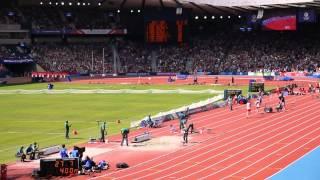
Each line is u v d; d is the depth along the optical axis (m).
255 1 120.75
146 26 138.88
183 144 48.00
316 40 140.25
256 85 91.25
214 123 59.59
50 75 125.81
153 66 139.38
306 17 124.06
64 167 37.28
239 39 146.38
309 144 46.69
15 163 41.50
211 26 152.38
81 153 39.97
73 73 132.12
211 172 37.56
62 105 79.62
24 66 132.25
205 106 70.44
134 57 141.62
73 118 66.38
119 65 138.75
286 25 126.44
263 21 129.88
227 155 43.03
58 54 137.25
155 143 48.72
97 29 142.00
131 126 58.44
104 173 37.66
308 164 39.28
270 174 36.75
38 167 39.78
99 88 106.56
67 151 42.91
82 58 137.88
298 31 142.88
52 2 134.12
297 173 36.75
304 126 56.22
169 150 45.47
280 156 42.25
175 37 138.75
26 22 137.75
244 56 139.62
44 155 43.62
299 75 124.56
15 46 134.25
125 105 79.00
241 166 39.22
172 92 97.50
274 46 141.25
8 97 91.75
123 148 46.53
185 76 127.19
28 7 140.75
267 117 63.19
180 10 133.25
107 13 145.25
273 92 90.38
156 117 61.44
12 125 61.25
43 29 138.62
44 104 81.12
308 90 91.25
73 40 145.38
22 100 86.88
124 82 119.88
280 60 135.50
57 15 142.50
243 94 89.19
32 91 101.81
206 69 137.12
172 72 137.38
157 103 81.00
